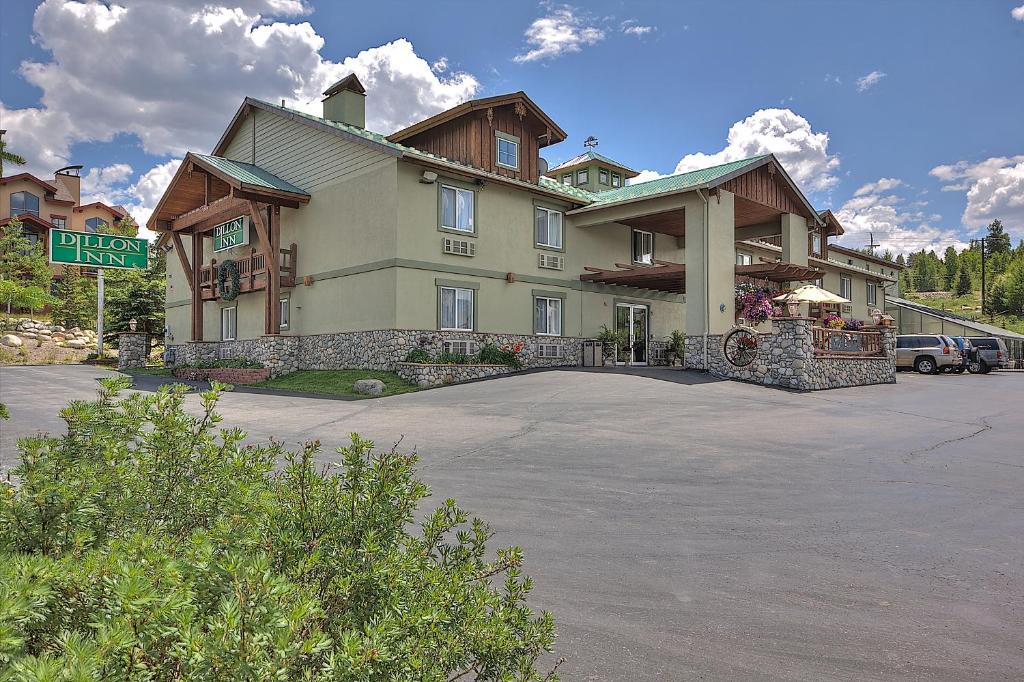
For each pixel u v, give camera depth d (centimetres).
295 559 212
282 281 2195
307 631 173
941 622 414
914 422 1205
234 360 2200
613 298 2508
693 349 2012
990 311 8475
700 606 437
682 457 899
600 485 754
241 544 205
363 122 2334
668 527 606
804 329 1706
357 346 1972
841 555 536
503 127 2216
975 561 521
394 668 180
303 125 2200
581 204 2364
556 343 2298
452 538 562
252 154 2452
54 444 258
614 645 379
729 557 530
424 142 2272
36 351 3081
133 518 244
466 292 2050
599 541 567
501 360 2016
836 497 708
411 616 191
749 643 384
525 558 525
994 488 745
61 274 4094
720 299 2025
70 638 142
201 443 284
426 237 1942
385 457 245
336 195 2067
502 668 219
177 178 2284
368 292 1944
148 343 2895
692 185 1994
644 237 2648
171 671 153
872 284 4119
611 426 1132
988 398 1609
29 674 125
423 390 1678
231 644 145
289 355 2109
